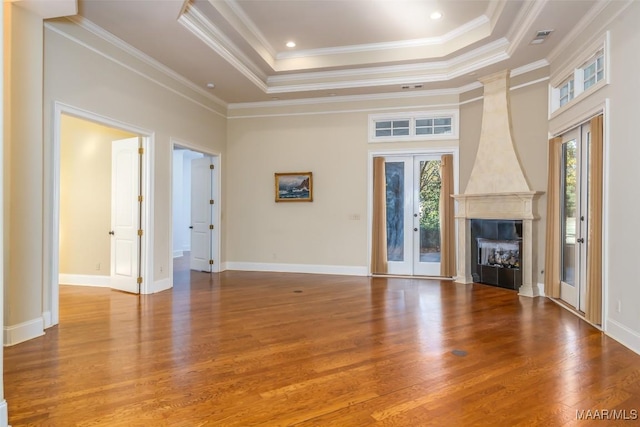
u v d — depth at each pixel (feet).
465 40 17.78
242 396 8.07
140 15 13.39
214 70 18.53
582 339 11.61
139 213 17.67
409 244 22.63
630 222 10.92
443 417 7.26
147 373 9.17
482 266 20.24
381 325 13.08
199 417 7.24
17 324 11.14
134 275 17.79
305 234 23.65
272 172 24.06
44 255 12.42
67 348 10.76
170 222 19.06
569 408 7.59
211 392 8.23
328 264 23.30
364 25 17.37
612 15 11.81
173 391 8.27
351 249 22.98
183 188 38.75
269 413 7.39
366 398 7.98
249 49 18.04
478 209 19.61
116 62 15.34
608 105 11.96
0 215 6.41
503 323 13.28
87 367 9.49
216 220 23.84
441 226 21.76
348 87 21.08
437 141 21.68
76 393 8.14
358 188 22.86
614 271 11.69
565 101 16.31
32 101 11.45
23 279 11.27
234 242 24.66
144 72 16.94
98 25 14.07
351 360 10.02
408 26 17.46
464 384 8.63
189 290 18.65
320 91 21.76
